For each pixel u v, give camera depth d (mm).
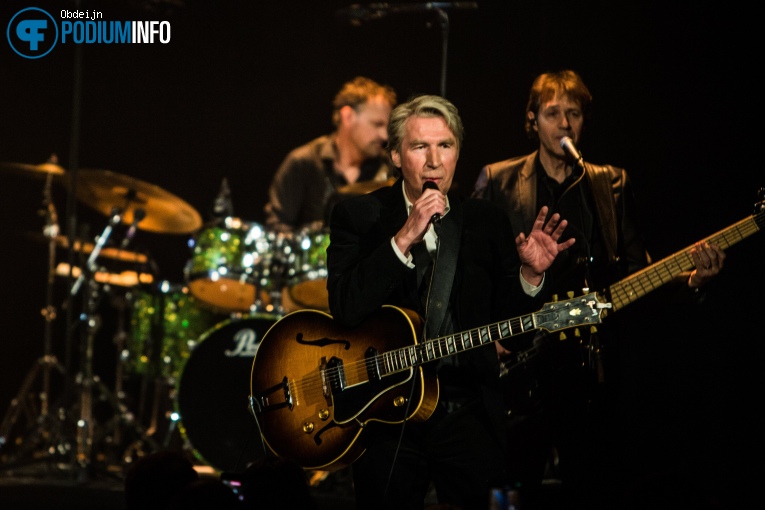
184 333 17250
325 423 7926
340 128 17141
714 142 14516
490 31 17719
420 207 7414
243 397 15289
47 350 18188
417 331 7695
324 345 8070
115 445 18453
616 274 10039
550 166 10617
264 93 21188
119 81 21203
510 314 7879
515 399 9906
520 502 6102
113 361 20391
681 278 9367
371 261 7574
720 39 14484
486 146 17969
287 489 5996
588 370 9633
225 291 16531
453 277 7867
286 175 17328
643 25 14875
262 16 20922
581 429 9836
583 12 15172
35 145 21109
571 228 10188
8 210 21031
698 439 13898
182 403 15266
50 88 21047
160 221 18328
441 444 7723
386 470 7707
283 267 15461
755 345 13836
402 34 19875
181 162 21453
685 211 14609
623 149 14945
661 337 14188
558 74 10750
